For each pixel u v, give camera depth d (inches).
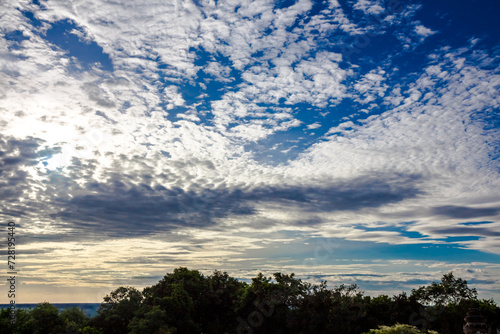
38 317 1557.6
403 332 1195.3
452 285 1755.7
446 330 1585.9
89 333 1563.7
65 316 1642.5
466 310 1647.4
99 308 1820.9
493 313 1595.7
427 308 1707.7
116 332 1706.4
